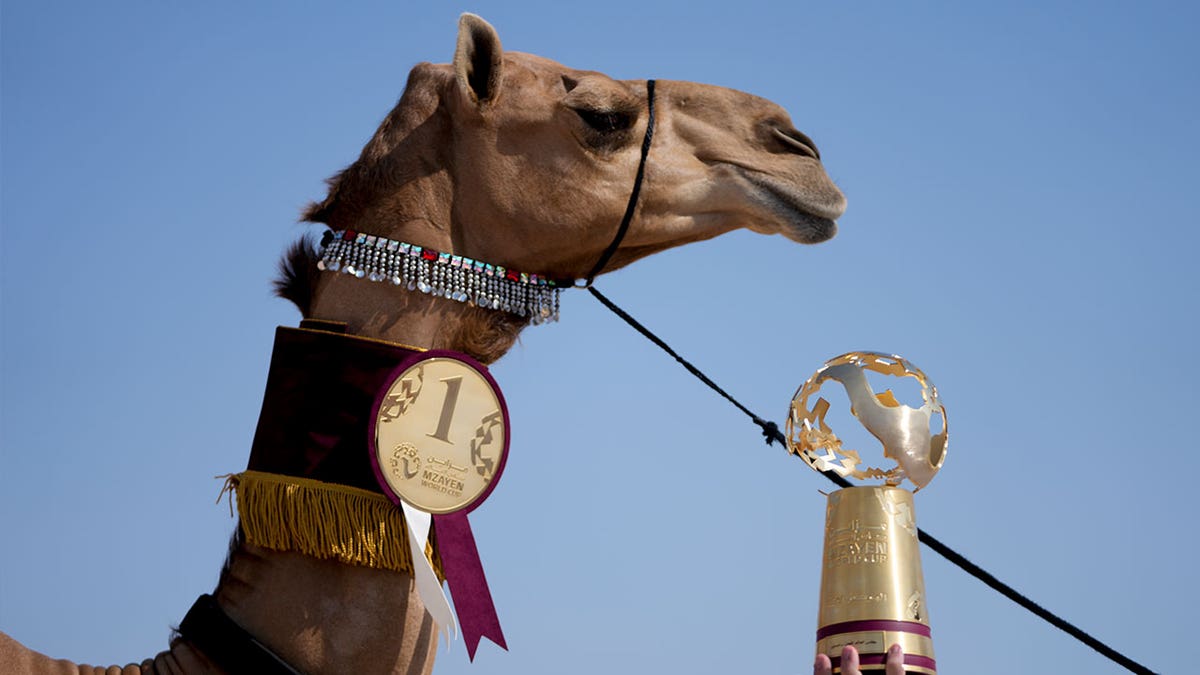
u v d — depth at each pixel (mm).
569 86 4582
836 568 3570
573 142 4492
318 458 4109
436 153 4504
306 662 4027
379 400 4121
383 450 4102
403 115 4578
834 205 4703
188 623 4160
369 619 4078
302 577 4086
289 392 4219
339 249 4387
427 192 4465
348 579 4094
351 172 4562
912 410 3711
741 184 4668
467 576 4137
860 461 3803
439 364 4254
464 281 4402
